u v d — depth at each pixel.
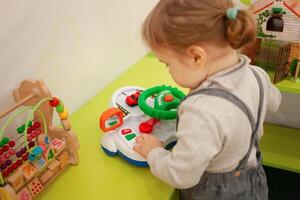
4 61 0.87
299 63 1.31
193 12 0.64
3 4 0.83
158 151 0.79
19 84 0.93
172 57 0.70
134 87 1.08
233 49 0.71
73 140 0.88
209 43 0.66
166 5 0.67
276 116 1.76
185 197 0.87
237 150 0.73
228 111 0.67
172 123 0.94
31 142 0.81
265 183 0.88
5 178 0.73
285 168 1.47
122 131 0.93
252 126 0.73
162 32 0.67
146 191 0.82
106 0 1.21
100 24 1.21
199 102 0.68
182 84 0.73
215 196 0.80
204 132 0.65
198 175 0.69
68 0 1.04
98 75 1.27
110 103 1.05
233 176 0.78
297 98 1.67
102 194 0.82
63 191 0.83
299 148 1.57
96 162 0.92
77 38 1.12
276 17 1.25
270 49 1.44
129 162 0.90
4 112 0.77
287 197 1.54
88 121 1.08
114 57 1.35
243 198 0.81
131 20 1.41
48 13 0.98
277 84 1.32
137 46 1.51
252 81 0.76
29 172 0.75
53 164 0.83
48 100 0.83
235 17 0.63
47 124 0.87
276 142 1.61
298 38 1.25
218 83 0.69
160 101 0.94
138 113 0.97
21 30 0.90
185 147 0.67
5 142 0.77
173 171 0.70
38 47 0.97
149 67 1.41
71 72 1.12
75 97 1.17
